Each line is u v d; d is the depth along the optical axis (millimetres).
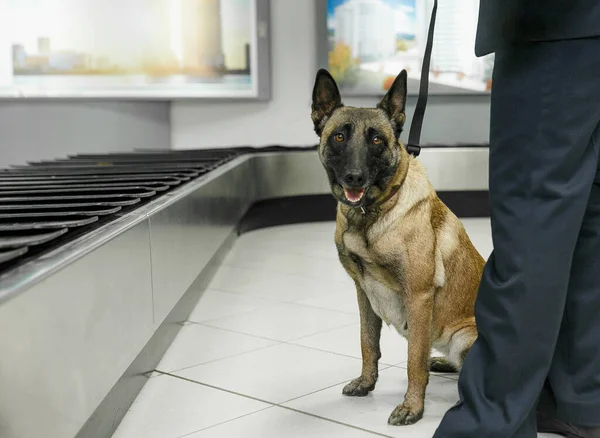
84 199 2482
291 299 3547
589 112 1483
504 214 1581
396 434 1878
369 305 2180
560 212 1521
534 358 1571
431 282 1985
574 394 1684
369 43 7113
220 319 3160
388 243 1952
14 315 1189
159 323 2357
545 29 1496
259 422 1972
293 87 7219
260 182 6070
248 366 2488
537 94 1517
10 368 1168
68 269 1461
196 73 6898
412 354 1986
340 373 2404
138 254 2076
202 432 1904
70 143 6789
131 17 6727
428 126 7238
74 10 6633
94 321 1634
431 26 2062
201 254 3314
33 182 3100
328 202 6820
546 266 1531
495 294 1590
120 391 1986
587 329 1647
